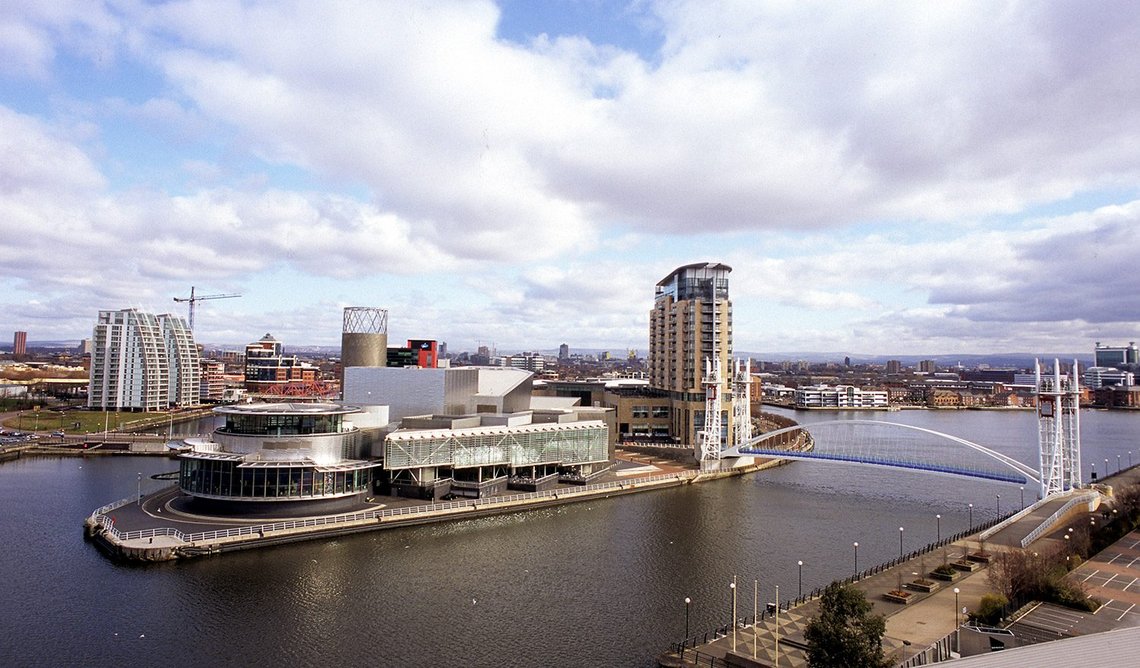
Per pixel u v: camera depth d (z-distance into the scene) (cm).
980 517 14612
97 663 7406
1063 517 13250
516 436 15938
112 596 9175
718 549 11988
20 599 9044
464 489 14850
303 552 11162
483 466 15575
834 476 19900
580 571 10675
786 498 16512
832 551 11906
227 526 11694
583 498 15862
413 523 12975
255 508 12456
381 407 15362
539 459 16375
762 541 12531
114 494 15650
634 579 10338
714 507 15400
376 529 12506
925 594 8994
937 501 16325
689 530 13300
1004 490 17712
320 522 12156
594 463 17788
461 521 13525
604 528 13325
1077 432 15512
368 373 17600
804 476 19900
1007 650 4662
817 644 6366
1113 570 10431
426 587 9844
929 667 4559
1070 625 8062
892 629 7775
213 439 13275
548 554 11544
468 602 9319
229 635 8138
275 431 13288
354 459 14062
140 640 7950
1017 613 8469
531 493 15288
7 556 10706
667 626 8581
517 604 9281
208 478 12450
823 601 6662
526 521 13738
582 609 9131
